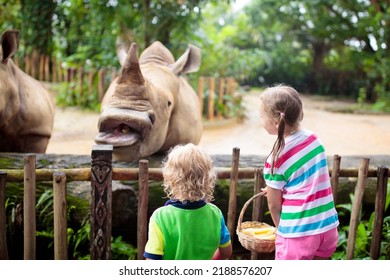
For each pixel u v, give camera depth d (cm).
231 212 359
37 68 1638
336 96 2505
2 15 1580
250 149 918
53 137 942
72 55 1580
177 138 478
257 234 294
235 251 422
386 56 1828
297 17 2494
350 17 2238
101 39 1451
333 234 278
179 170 250
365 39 2222
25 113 494
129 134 377
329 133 1160
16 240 372
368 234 405
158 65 475
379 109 1730
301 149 271
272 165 273
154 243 254
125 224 392
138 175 328
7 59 469
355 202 362
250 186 416
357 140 1074
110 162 308
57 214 312
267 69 2645
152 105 389
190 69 489
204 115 1216
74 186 390
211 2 1305
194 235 253
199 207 255
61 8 1598
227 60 1435
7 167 397
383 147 999
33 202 314
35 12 1577
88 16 1459
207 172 253
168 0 1217
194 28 1311
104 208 312
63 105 1330
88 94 1322
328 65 2661
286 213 274
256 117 1381
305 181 270
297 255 270
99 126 376
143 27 1221
